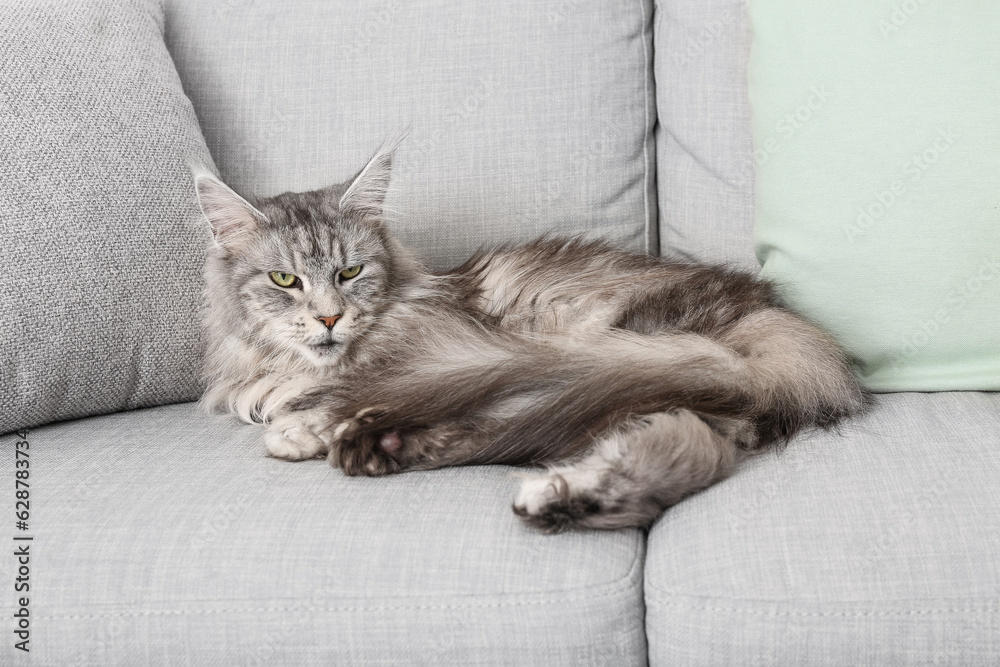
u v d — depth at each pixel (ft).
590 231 6.56
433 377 5.27
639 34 6.66
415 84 6.57
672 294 5.69
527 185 6.49
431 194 6.54
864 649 3.76
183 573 4.07
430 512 4.29
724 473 4.53
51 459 4.95
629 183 6.61
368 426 4.86
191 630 4.02
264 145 6.74
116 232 5.49
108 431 5.43
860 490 4.18
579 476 4.25
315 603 3.99
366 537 4.14
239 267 5.76
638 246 6.67
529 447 4.79
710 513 4.21
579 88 6.48
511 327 5.94
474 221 6.54
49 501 4.48
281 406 5.61
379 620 3.96
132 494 4.53
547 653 3.90
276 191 6.70
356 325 5.72
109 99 5.74
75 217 5.33
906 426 4.78
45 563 4.15
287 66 6.76
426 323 5.86
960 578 3.76
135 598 4.05
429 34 6.61
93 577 4.10
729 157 6.28
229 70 6.82
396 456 4.82
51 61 5.59
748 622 3.80
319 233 5.70
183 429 5.49
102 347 5.43
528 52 6.50
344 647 4.00
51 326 5.19
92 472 4.78
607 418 4.71
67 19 5.85
